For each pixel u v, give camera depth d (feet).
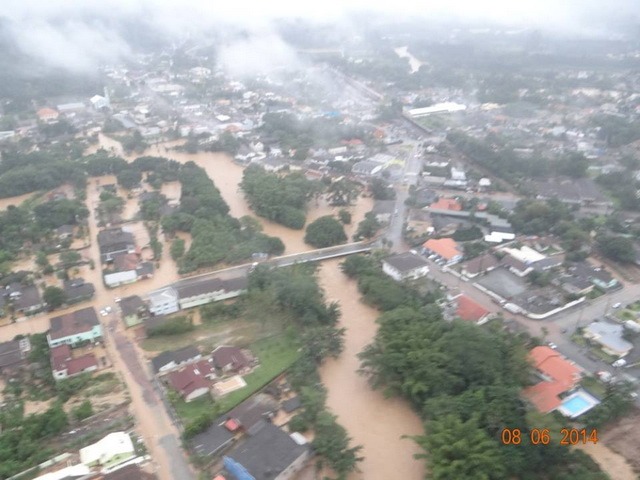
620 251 451.94
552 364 314.14
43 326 384.06
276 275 407.03
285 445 268.00
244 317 387.75
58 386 315.37
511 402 275.18
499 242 482.69
